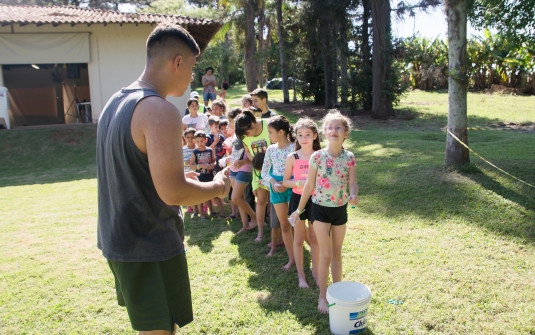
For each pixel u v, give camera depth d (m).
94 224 6.20
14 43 13.86
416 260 4.26
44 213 6.91
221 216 6.39
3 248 5.24
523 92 24.30
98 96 14.59
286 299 3.71
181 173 1.92
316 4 18.56
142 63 14.70
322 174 3.38
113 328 3.35
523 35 6.80
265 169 4.48
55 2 32.81
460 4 6.38
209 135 7.02
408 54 17.70
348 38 19.25
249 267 4.42
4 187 9.38
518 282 3.73
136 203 1.99
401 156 8.94
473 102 21.27
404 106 20.77
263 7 27.03
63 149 12.91
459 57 6.54
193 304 3.66
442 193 5.95
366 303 3.05
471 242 4.61
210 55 38.69
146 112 1.88
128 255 2.03
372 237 4.93
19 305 3.75
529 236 4.59
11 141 12.97
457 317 3.26
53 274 4.40
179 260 2.15
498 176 6.16
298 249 3.98
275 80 40.22
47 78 18.11
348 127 3.41
